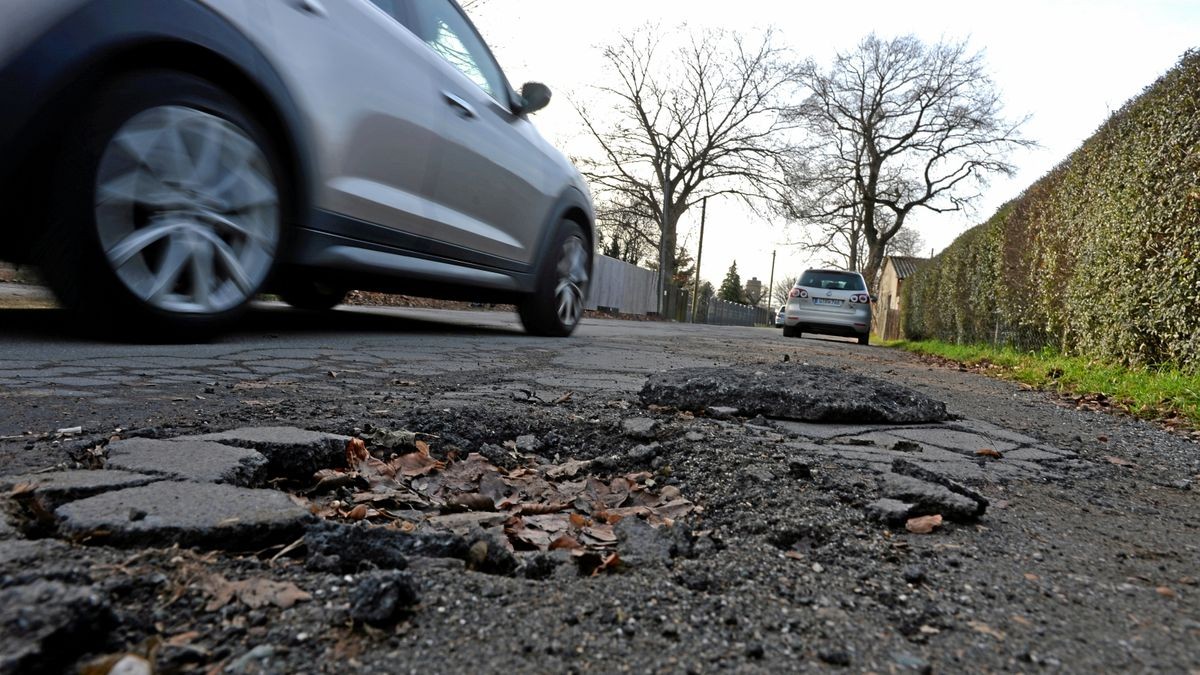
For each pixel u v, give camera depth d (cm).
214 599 94
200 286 347
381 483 171
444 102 473
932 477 190
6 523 110
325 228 402
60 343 336
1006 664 93
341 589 99
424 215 469
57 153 289
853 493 168
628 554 124
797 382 300
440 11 497
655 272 3142
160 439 167
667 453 206
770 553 127
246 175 354
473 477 183
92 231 301
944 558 134
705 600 105
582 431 233
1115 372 571
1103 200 657
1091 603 116
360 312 793
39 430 184
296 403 239
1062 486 206
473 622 93
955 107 3391
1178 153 539
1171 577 132
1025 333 943
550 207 611
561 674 83
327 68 385
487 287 558
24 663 74
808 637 96
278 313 652
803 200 3306
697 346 764
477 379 344
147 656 80
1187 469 248
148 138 313
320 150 386
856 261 4053
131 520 111
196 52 324
